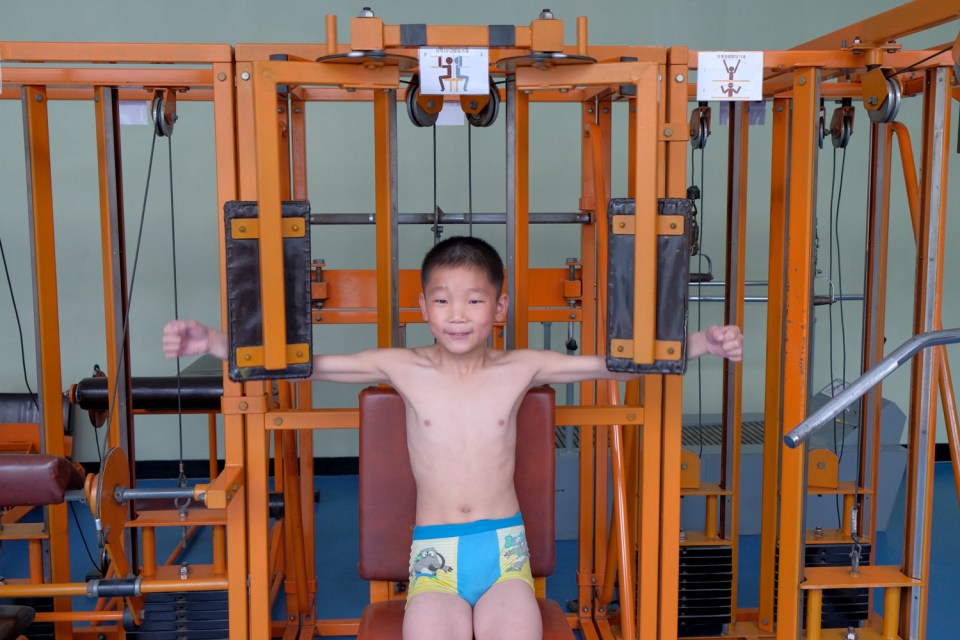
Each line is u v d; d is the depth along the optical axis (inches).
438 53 61.9
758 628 103.7
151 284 169.8
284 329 63.7
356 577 127.7
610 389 77.0
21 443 145.2
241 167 69.8
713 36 169.8
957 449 82.4
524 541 68.4
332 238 171.3
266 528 74.9
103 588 73.8
